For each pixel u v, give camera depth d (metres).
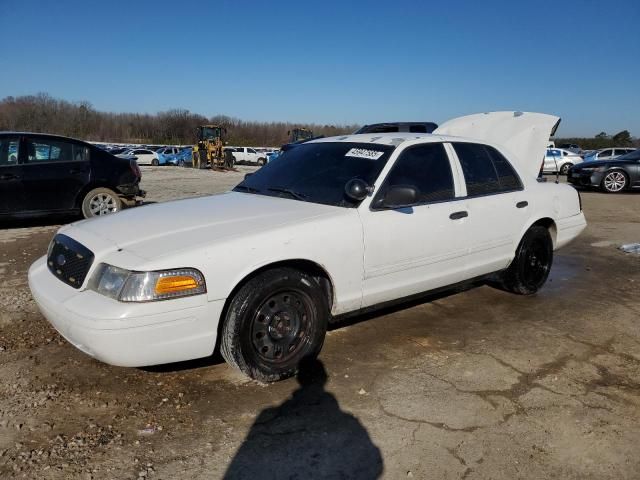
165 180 21.03
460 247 4.33
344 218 3.60
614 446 2.83
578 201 5.58
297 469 2.59
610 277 6.20
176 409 3.08
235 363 3.23
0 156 7.95
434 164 4.29
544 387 3.44
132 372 3.49
